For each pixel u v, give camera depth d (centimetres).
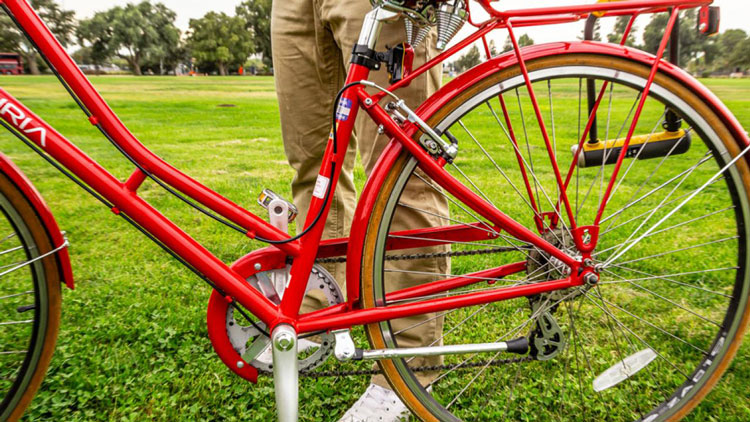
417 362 147
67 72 106
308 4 139
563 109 868
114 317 199
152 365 173
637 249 257
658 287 222
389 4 101
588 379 164
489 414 149
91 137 674
